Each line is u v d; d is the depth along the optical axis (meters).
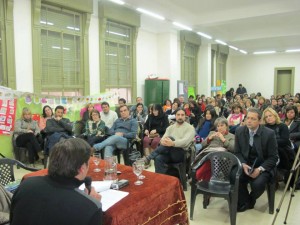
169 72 7.92
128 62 7.11
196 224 2.56
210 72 10.45
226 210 2.87
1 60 4.41
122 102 5.94
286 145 3.19
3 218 1.63
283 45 11.56
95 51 6.02
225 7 6.94
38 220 1.06
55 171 1.12
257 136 2.79
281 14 6.51
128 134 4.17
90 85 5.95
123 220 1.46
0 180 2.37
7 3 4.32
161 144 3.38
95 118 4.43
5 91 4.41
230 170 2.72
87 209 1.07
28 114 4.54
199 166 2.73
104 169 2.20
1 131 4.40
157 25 7.70
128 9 6.57
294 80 13.18
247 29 9.45
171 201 1.87
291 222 2.59
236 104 5.04
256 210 2.86
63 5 5.09
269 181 2.76
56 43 5.24
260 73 13.86
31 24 4.72
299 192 3.29
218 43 11.01
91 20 5.85
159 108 4.57
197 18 7.68
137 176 2.01
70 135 4.59
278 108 6.94
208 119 4.35
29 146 4.34
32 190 1.11
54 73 5.25
